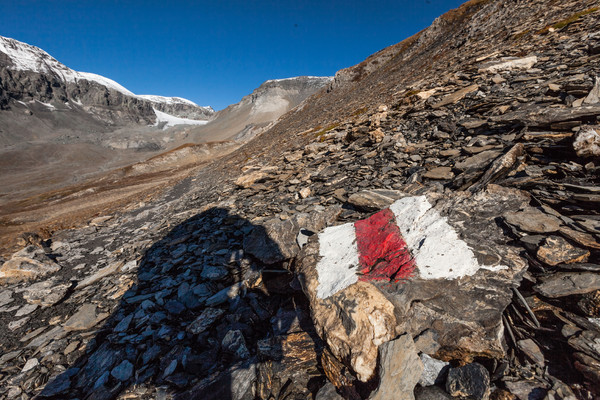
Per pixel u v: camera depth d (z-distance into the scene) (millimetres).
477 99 10328
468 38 33812
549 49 12883
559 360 2613
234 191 14242
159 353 4688
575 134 4699
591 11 15336
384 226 4652
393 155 9242
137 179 111875
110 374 4551
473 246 3627
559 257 3109
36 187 156375
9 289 8781
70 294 7918
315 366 3463
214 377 3746
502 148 6094
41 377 4883
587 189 3852
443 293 3236
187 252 8289
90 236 15680
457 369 2709
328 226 5746
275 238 5875
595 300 2662
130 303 6566
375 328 3045
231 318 4922
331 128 22766
